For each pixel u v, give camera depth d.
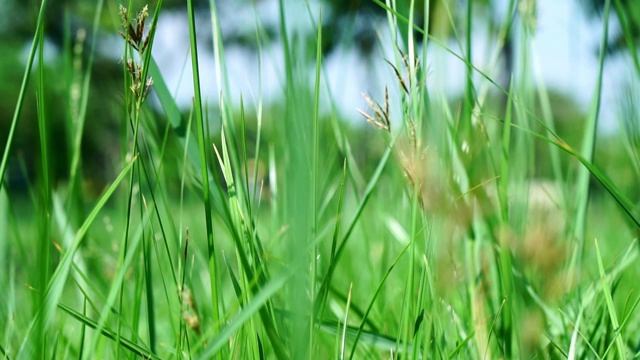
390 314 0.96
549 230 0.70
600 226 1.38
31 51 0.80
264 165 0.96
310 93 0.67
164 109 0.85
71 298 1.07
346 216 1.23
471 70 0.89
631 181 1.10
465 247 0.87
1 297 0.99
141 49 0.79
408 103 0.80
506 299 0.83
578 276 0.89
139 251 0.89
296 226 0.67
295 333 0.69
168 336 0.99
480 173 0.89
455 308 0.91
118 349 0.81
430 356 0.83
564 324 0.86
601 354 0.86
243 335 0.83
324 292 0.80
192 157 0.84
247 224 0.83
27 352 0.83
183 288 0.83
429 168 0.75
